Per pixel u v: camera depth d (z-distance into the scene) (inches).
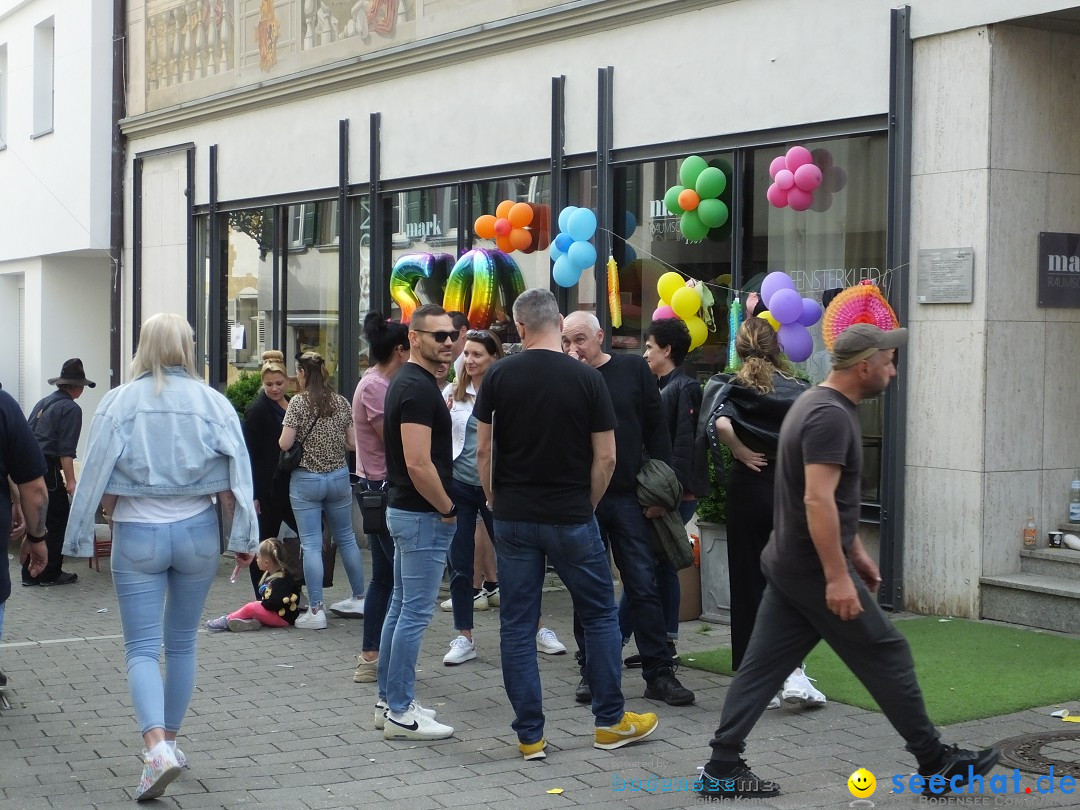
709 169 407.2
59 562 464.1
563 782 224.5
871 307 315.6
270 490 386.0
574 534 234.7
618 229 453.1
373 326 322.0
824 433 197.2
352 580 382.6
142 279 762.8
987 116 338.3
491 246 507.5
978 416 341.1
